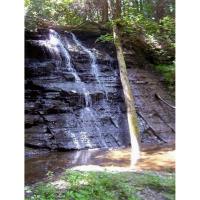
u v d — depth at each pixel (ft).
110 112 30.83
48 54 30.60
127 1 45.16
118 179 14.49
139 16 40.63
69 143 26.14
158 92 35.65
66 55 31.94
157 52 40.45
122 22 38.68
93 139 27.61
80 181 13.88
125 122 30.89
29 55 29.27
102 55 34.71
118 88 33.09
